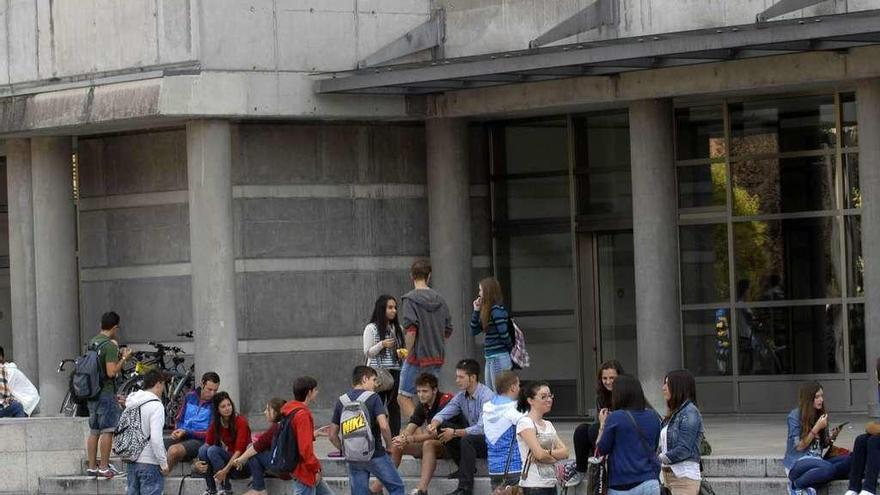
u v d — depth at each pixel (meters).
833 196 53.59
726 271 55.09
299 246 55.94
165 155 57.06
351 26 55.12
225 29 53.62
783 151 54.25
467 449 40.88
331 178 56.41
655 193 53.50
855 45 48.34
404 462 43.56
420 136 57.44
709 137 55.25
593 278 57.75
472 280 57.72
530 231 58.16
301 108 54.44
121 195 58.41
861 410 53.16
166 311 57.28
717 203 55.16
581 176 57.31
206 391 46.34
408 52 55.06
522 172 58.19
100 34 54.84
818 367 53.88
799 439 38.03
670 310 53.62
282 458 40.56
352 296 56.62
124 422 43.03
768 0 49.75
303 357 55.94
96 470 47.69
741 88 51.31
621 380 32.66
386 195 57.03
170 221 57.06
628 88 52.81
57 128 56.38
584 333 57.66
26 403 54.56
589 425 38.66
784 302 54.31
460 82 54.06
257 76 53.94
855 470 36.09
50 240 59.31
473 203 58.16
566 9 53.28
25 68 56.72
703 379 55.34
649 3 51.69
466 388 41.22
